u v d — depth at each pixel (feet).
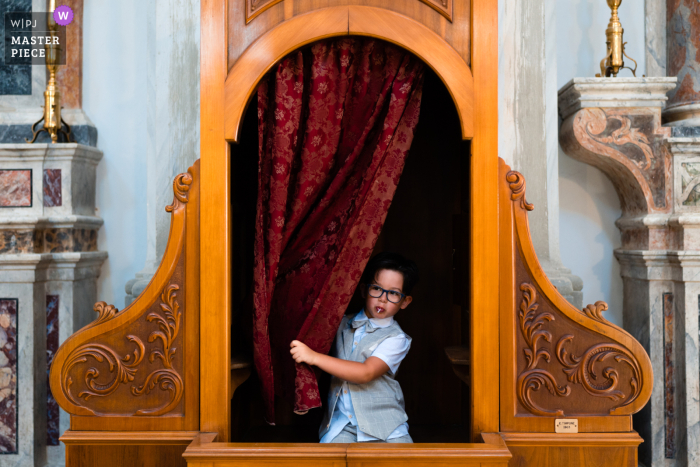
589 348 5.15
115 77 8.08
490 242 5.12
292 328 5.82
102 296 8.10
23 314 7.23
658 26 7.80
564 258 7.96
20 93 7.96
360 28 5.09
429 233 7.32
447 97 7.07
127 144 8.09
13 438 7.29
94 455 5.18
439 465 4.55
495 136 5.12
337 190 5.72
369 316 6.18
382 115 5.59
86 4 8.05
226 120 5.12
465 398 6.84
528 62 7.04
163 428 5.20
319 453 4.55
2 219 7.11
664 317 7.13
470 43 5.14
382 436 5.57
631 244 7.57
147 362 5.22
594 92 6.98
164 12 7.12
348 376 5.43
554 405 5.16
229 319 5.19
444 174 7.29
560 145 7.84
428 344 7.30
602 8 7.88
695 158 7.02
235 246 6.25
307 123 5.39
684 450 6.95
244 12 5.12
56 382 5.21
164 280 5.20
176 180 5.20
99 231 8.10
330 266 5.75
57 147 7.32
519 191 5.20
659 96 6.97
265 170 5.43
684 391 6.92
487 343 5.12
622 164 7.08
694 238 6.83
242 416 6.83
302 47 5.26
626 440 5.04
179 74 7.13
